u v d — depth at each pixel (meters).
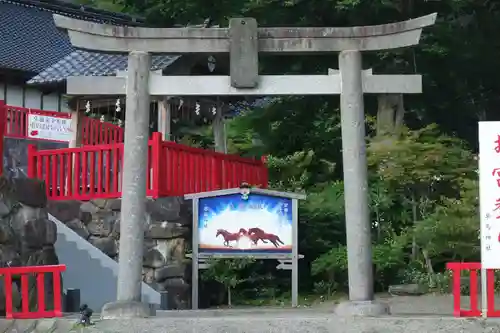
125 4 26.05
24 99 22.39
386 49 8.56
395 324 7.56
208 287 11.88
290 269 12.22
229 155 13.79
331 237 14.11
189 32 8.61
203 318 7.98
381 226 14.19
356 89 8.57
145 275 11.48
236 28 8.59
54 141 18.95
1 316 8.55
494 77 19.41
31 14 26.28
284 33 8.63
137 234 8.45
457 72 18.69
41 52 23.92
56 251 11.18
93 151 12.39
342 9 16.48
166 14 22.08
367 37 8.59
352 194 8.47
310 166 16.44
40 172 12.62
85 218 12.18
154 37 8.62
